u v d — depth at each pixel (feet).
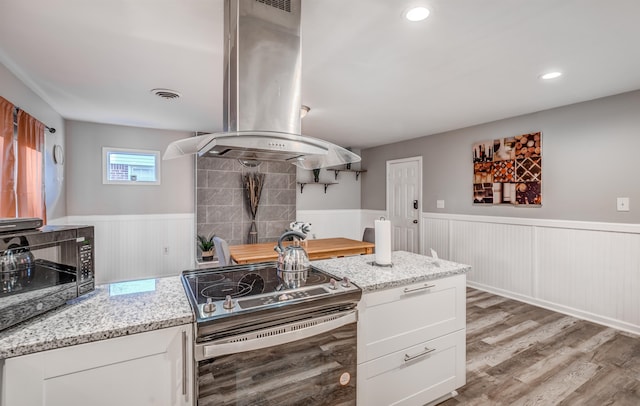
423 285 5.69
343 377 4.70
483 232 13.37
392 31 6.20
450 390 6.20
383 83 8.94
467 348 8.36
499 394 6.47
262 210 17.13
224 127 5.59
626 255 9.35
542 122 11.43
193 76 8.54
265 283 5.05
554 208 11.03
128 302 4.19
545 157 11.32
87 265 4.34
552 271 11.06
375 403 5.21
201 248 14.82
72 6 5.40
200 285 4.94
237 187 16.39
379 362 5.22
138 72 8.26
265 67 5.11
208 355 3.64
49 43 6.70
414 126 14.12
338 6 5.39
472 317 10.43
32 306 3.55
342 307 4.65
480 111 11.65
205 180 15.62
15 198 7.47
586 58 7.35
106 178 13.94
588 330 9.38
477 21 5.84
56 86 9.19
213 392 3.74
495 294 12.78
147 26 6.08
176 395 3.70
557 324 9.82
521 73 8.22
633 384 6.77
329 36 6.41
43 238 3.66
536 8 5.43
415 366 5.67
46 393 3.12
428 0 5.23
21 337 3.14
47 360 3.11
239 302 4.12
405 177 17.65
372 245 12.23
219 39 6.60
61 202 12.39
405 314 5.51
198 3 5.35
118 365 3.43
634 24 5.90
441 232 15.34
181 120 13.24
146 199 14.75
